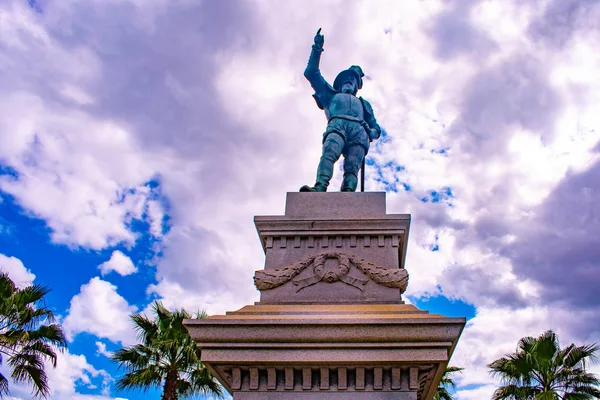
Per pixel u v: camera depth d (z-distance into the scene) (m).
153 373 16.64
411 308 5.73
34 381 15.22
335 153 7.56
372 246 6.54
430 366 5.16
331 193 7.11
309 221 6.68
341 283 6.24
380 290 6.16
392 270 6.25
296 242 6.64
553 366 17.14
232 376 5.33
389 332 5.14
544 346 17.23
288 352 5.20
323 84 8.40
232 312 5.71
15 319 15.75
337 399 5.14
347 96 8.17
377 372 5.18
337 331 5.19
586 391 16.75
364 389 5.16
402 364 5.16
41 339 15.99
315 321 5.22
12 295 15.80
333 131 7.72
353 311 5.65
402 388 5.14
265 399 5.18
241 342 5.25
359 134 7.88
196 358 16.62
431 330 5.12
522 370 17.28
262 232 6.71
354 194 7.09
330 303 6.11
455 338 5.14
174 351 16.84
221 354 5.23
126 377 16.77
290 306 5.93
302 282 6.27
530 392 17.30
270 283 6.25
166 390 16.48
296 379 5.25
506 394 17.58
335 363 5.17
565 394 17.00
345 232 6.60
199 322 5.31
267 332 5.23
